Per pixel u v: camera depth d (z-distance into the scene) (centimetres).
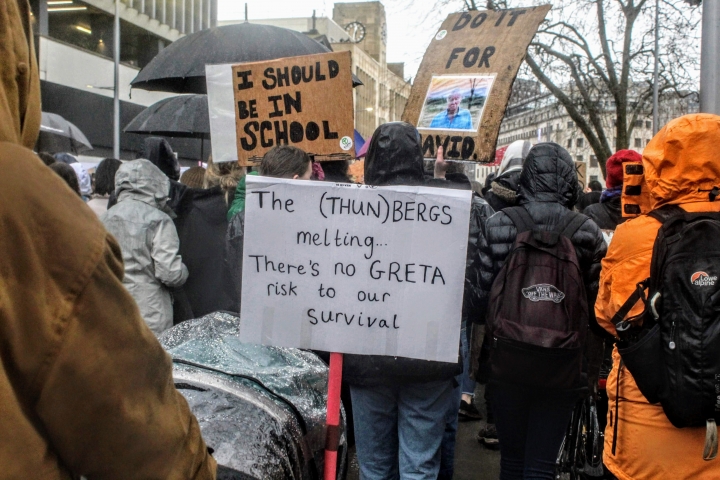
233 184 459
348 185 246
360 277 246
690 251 218
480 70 395
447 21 420
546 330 285
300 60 394
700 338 213
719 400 212
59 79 2769
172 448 117
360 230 246
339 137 392
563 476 426
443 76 405
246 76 402
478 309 318
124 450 110
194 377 253
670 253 220
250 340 250
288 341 249
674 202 234
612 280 242
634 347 227
